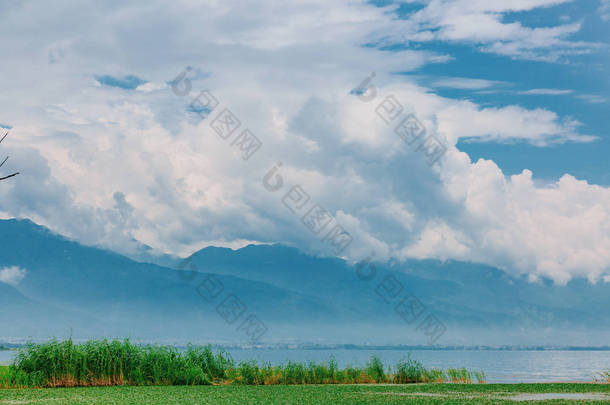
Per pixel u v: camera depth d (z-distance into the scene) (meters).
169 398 28.31
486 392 33.53
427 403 27.84
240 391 31.92
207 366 38.19
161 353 37.09
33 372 33.78
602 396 31.81
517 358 172.88
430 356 193.62
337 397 29.75
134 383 35.41
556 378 62.75
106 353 35.53
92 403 26.17
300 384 38.28
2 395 29.16
